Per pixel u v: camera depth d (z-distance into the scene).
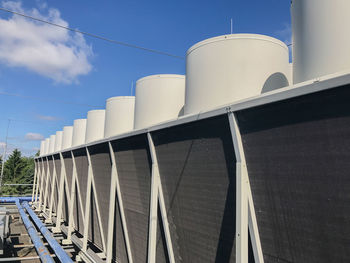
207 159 3.55
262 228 2.94
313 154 2.39
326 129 2.28
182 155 3.99
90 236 8.78
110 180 6.84
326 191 2.33
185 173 3.98
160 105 5.38
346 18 2.63
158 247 4.93
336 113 2.20
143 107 5.60
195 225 3.91
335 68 2.65
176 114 5.36
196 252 3.97
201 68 3.92
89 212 8.66
